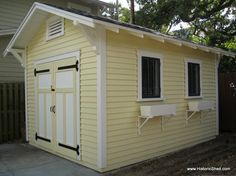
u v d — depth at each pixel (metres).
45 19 7.46
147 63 6.84
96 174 5.63
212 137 9.25
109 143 5.85
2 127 9.00
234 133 10.06
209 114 9.12
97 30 5.65
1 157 7.06
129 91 6.29
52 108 7.33
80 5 13.58
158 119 7.08
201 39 18.44
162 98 7.16
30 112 8.59
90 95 5.98
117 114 6.02
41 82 7.88
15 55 8.63
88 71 6.04
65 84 6.79
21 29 7.66
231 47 17.41
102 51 5.73
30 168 6.11
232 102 10.12
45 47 7.62
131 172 5.75
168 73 7.43
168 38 6.60
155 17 15.47
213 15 16.53
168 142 7.41
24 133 9.30
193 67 8.52
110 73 5.89
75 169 5.98
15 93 9.32
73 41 6.48
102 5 14.02
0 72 10.42
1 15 11.05
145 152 6.69
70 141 6.63
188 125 8.16
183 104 7.95
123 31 6.04
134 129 6.41
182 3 14.41
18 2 11.55
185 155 7.13
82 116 6.23
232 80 10.14
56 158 6.88
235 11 16.53
